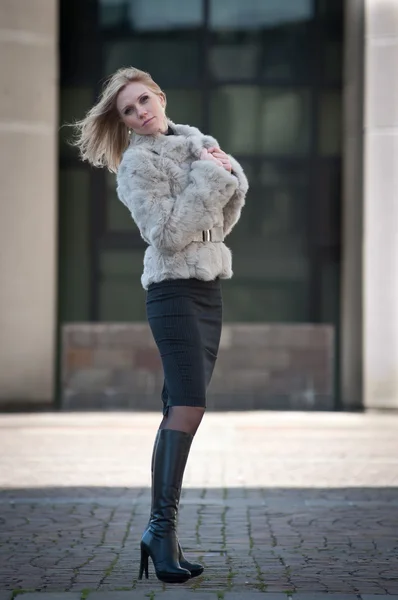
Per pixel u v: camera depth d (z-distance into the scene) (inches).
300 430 908.0
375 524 513.0
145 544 363.6
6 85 1043.3
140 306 1088.8
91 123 382.3
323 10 1095.0
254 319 1095.6
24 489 615.5
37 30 1048.8
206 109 1093.8
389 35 1042.1
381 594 375.2
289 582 394.6
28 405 1056.2
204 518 525.0
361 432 894.4
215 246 372.2
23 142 1048.2
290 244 1099.9
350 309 1073.5
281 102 1097.4
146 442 837.8
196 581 393.4
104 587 382.9
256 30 1095.0
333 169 1098.7
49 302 1058.7
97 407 1072.8
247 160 1098.1
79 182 1088.2
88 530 496.1
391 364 1050.1
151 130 371.2
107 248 1090.7
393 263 1048.2
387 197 1047.0
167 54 1092.5
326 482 641.6
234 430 907.4
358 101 1057.5
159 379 1079.6
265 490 611.2
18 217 1048.8
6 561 430.9
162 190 362.0
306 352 1089.4
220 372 1084.5
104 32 1090.1
